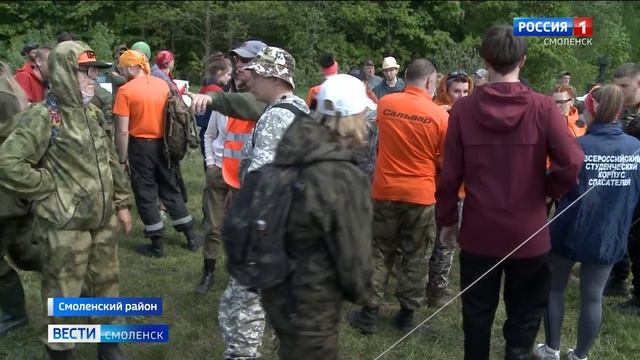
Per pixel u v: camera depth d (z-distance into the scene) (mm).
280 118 2979
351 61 25844
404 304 4098
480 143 2756
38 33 22906
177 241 6125
